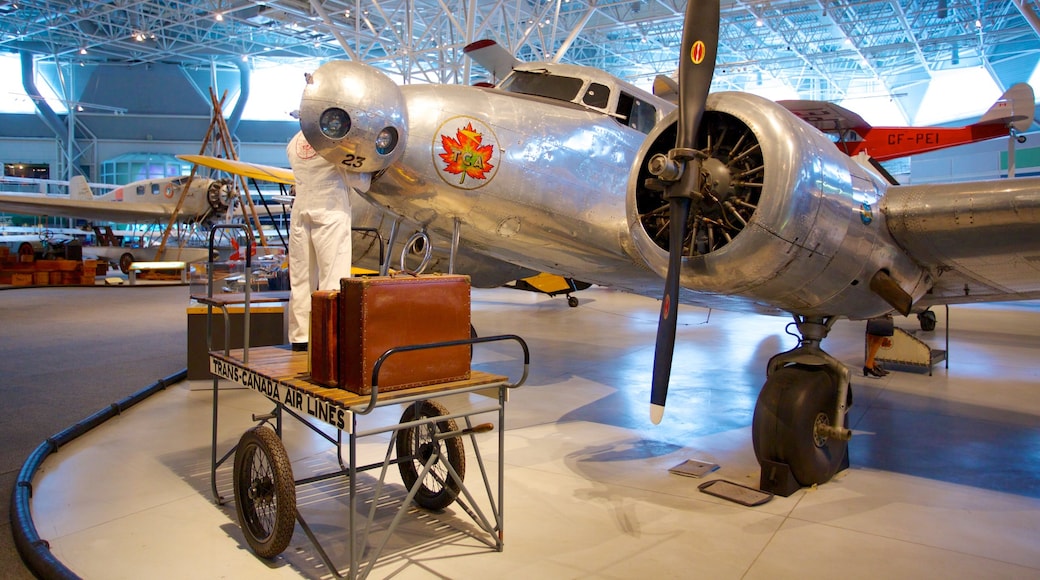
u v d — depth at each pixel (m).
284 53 32.03
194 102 35.81
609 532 3.40
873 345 7.58
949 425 5.57
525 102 5.03
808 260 3.60
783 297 3.87
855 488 4.09
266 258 8.69
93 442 4.90
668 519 3.58
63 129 34.69
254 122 36.59
